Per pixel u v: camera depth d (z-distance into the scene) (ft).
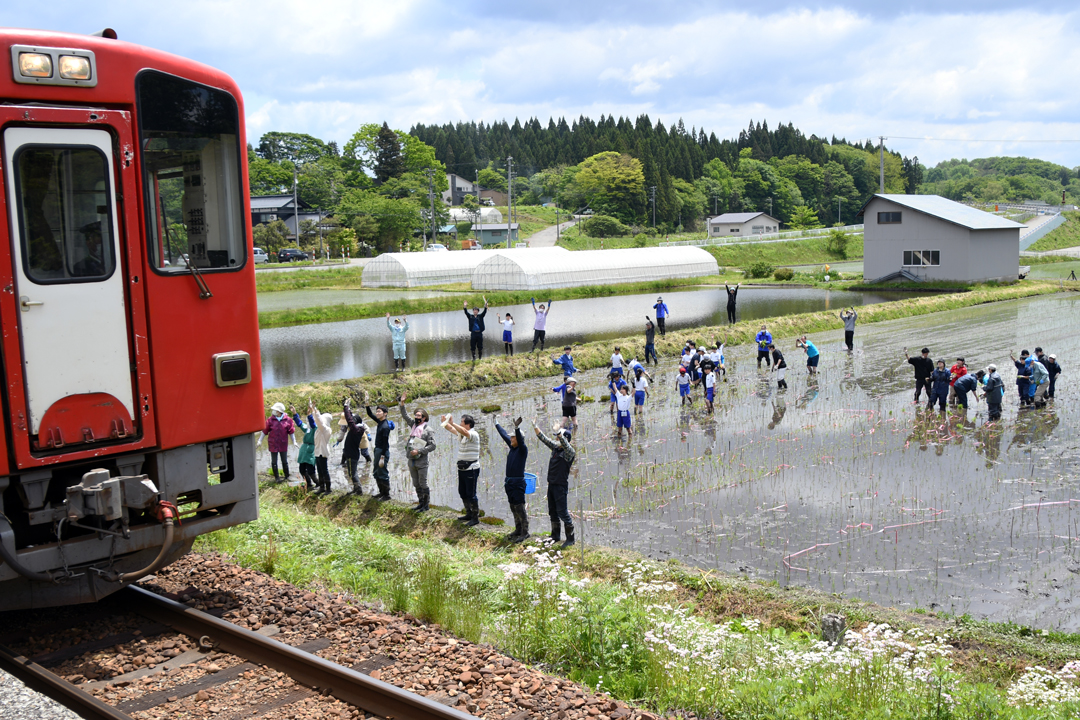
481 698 20.95
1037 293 178.81
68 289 21.91
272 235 291.99
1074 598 36.45
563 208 492.95
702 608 35.94
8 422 21.03
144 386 23.58
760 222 442.91
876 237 199.93
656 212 462.60
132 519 25.16
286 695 20.77
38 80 21.06
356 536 39.34
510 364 95.50
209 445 25.61
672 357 109.81
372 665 22.58
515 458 44.04
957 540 43.52
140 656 22.91
